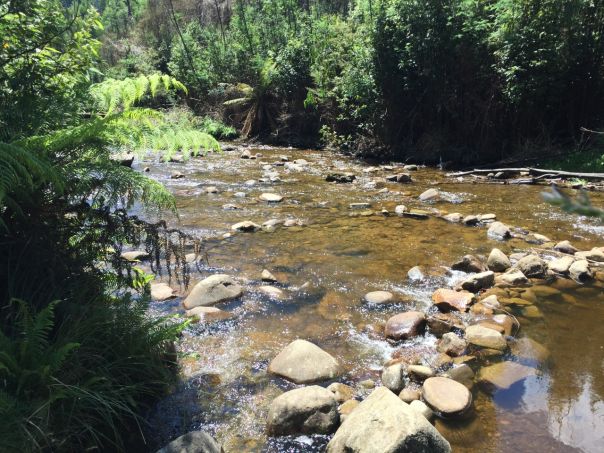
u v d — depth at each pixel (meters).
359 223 6.96
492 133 12.27
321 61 16.27
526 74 11.15
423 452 2.35
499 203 8.19
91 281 3.12
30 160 2.30
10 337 2.54
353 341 3.75
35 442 2.03
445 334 3.70
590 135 11.39
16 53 3.13
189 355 3.22
